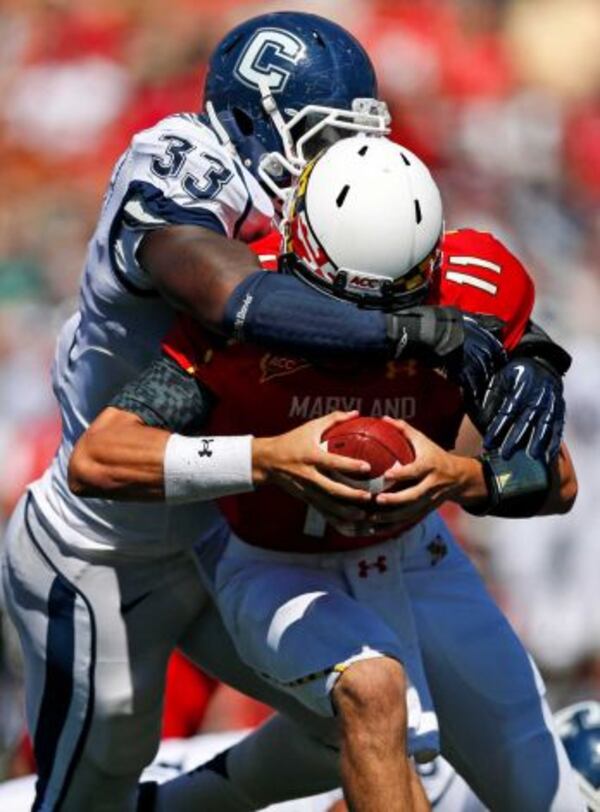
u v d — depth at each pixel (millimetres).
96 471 14023
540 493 14305
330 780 16641
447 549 15680
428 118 39406
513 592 27688
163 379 14242
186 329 14312
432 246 13836
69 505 15961
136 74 39125
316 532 14758
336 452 13586
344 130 14906
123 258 14633
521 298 14727
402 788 13672
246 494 14781
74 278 36250
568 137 40750
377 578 14992
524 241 37906
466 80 40688
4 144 39219
